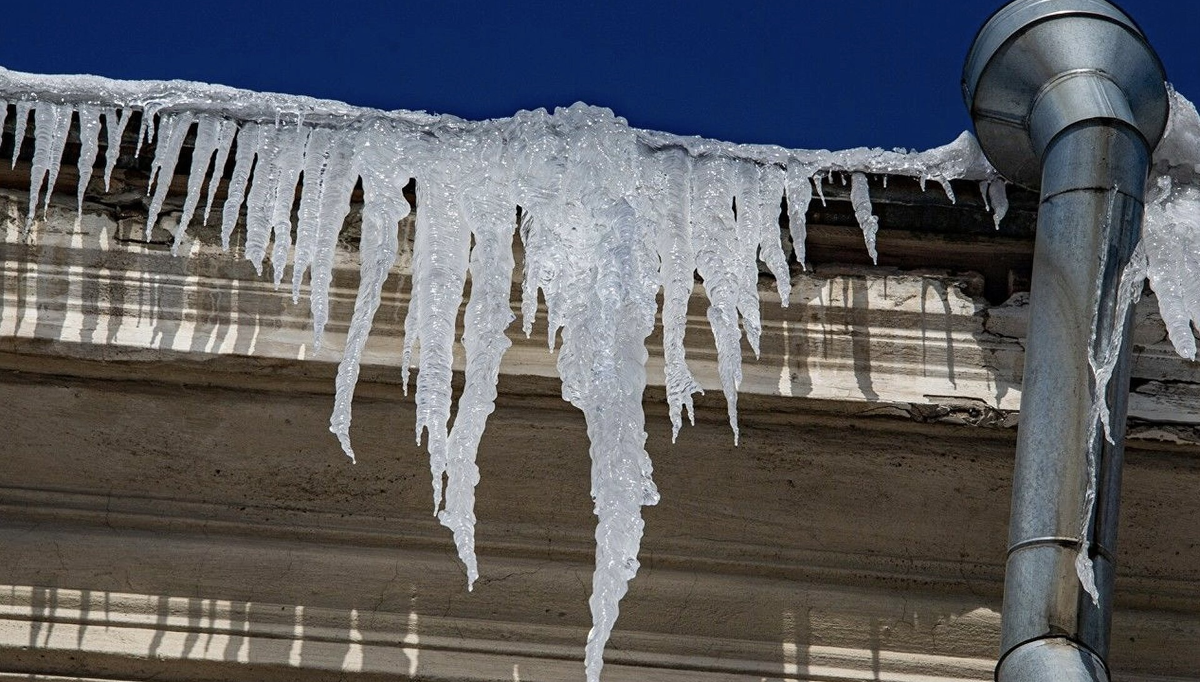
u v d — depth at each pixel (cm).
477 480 802
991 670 859
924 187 884
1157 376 873
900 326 874
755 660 854
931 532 873
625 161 861
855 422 870
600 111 869
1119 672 865
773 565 866
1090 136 813
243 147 867
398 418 870
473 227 848
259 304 865
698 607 860
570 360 813
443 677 841
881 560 870
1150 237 867
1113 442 766
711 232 859
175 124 871
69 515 859
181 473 866
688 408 826
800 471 872
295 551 859
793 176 877
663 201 860
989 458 871
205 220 872
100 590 847
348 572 856
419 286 838
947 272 886
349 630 848
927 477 872
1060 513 750
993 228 885
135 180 880
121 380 867
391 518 866
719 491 872
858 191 879
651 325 818
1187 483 874
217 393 868
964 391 865
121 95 873
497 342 824
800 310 875
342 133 867
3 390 863
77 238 867
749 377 863
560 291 831
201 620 845
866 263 888
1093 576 740
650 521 868
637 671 849
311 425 866
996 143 860
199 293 865
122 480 865
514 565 861
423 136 864
